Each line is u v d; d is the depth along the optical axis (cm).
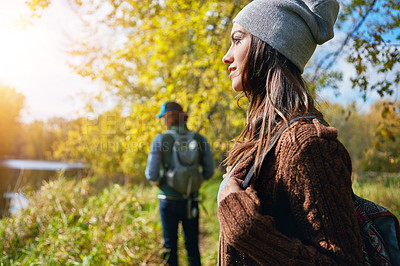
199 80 428
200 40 402
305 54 81
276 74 78
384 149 307
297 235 67
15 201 425
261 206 69
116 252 309
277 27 77
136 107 422
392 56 233
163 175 267
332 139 66
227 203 68
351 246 61
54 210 396
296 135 67
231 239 66
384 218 79
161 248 339
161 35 395
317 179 63
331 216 61
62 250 304
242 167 76
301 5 82
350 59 256
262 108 82
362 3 265
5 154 2836
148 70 469
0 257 291
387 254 76
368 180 365
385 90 252
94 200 452
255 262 75
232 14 357
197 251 274
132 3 380
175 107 278
